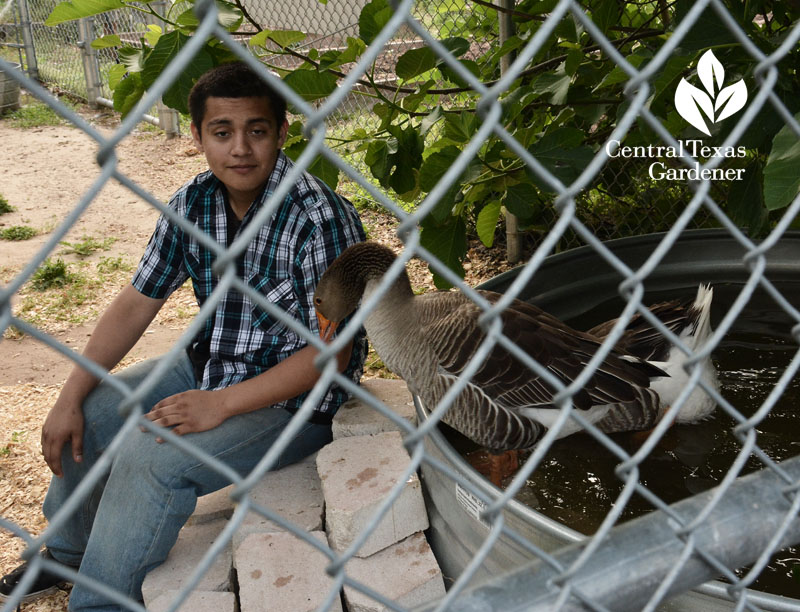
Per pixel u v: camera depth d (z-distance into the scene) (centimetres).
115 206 746
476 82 69
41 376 464
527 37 369
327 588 245
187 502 262
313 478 296
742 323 362
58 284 587
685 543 91
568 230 524
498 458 286
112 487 260
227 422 272
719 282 398
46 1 1216
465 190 342
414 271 545
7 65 49
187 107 293
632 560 88
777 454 279
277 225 281
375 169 331
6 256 634
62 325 527
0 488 352
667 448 285
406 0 63
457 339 275
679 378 292
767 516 95
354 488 263
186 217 287
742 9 262
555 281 386
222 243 288
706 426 296
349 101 674
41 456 376
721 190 473
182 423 264
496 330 78
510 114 316
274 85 61
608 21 329
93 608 260
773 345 343
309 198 284
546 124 412
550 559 84
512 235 525
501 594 83
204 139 261
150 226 696
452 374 278
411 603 245
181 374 306
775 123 262
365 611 240
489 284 360
